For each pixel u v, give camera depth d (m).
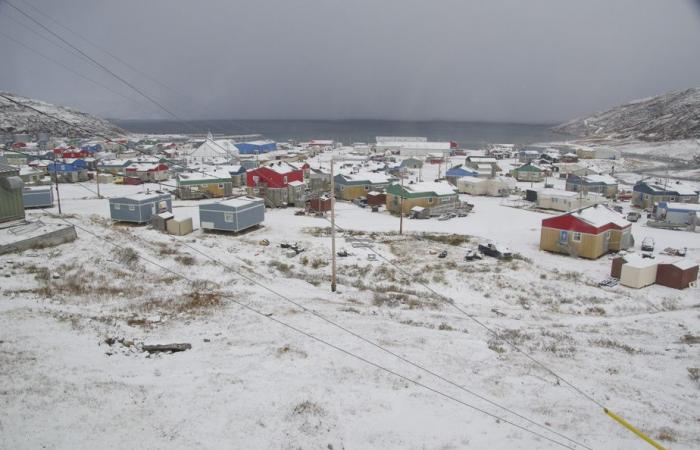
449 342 17.56
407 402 12.73
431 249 37.16
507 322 22.11
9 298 17.77
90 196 60.59
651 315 24.50
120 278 23.69
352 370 14.38
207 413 11.11
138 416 10.60
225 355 14.62
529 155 118.75
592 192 66.69
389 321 19.86
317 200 52.16
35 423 9.72
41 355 12.88
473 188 68.94
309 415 11.52
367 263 32.78
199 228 43.59
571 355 17.50
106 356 13.57
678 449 11.38
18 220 31.67
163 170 78.94
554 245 37.66
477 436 11.34
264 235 40.91
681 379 15.81
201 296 21.20
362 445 10.65
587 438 11.64
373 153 134.25
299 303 21.66
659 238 43.12
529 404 13.22
